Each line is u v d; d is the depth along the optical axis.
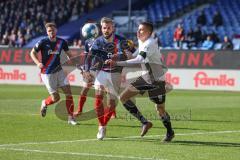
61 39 42.19
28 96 68.38
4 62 93.06
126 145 31.31
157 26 116.75
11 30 121.62
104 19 34.31
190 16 116.50
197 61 82.25
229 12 115.12
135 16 112.12
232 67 80.25
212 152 29.19
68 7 125.00
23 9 124.75
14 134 35.56
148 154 28.19
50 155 27.61
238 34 104.94
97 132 37.00
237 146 31.36
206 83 81.75
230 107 57.19
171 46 108.25
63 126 40.00
